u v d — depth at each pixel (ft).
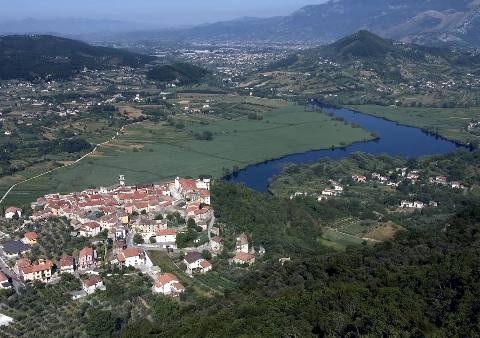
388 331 536.01
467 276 618.44
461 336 523.70
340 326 564.30
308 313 613.52
